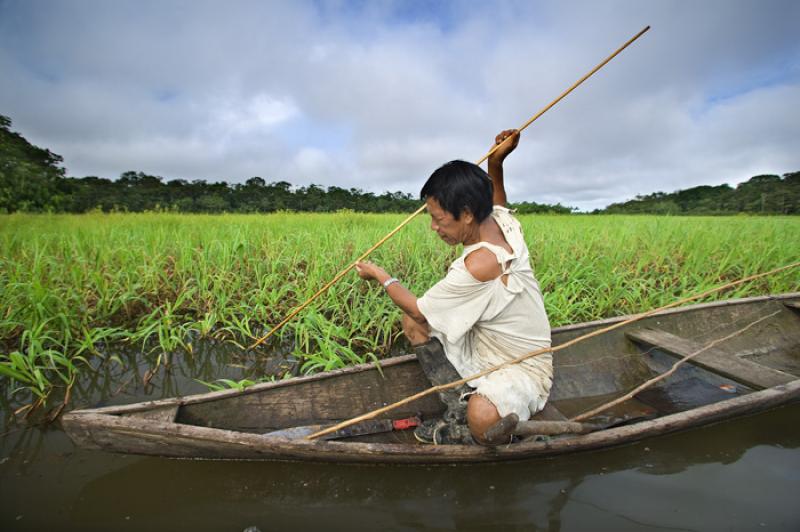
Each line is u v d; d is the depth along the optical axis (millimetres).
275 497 1923
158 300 4398
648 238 6977
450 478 2025
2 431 2420
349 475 2045
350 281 4582
